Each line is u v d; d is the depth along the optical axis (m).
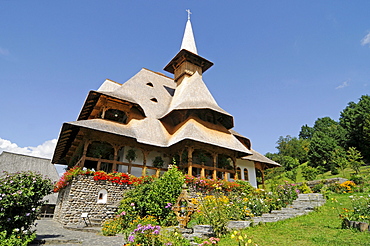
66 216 13.59
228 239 8.27
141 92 24.27
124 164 17.89
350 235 7.70
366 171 31.55
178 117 22.78
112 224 11.83
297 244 7.38
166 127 22.05
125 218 12.28
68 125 16.66
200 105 21.20
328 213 11.63
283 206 14.36
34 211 8.88
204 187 16.77
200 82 25.28
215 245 7.65
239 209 11.32
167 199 12.62
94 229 11.99
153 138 19.52
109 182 15.49
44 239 9.31
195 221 10.39
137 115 21.61
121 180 15.84
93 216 14.26
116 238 10.00
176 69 30.97
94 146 19.70
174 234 7.87
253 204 12.41
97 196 14.81
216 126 22.59
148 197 12.96
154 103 24.19
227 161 22.52
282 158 56.69
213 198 10.74
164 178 13.84
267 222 10.61
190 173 17.73
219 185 17.34
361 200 12.38
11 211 8.39
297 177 43.47
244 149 21.61
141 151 20.45
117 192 15.55
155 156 21.08
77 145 19.66
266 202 13.52
